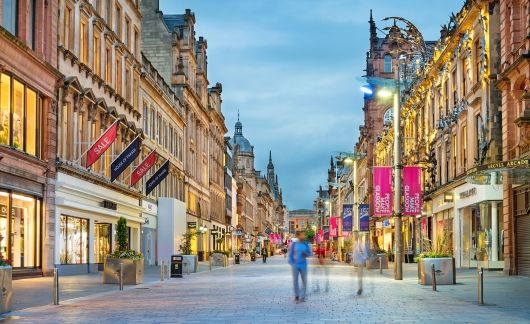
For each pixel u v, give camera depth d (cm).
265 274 4334
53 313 1738
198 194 8838
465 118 4325
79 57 4128
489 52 3738
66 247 3925
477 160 3850
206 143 9550
